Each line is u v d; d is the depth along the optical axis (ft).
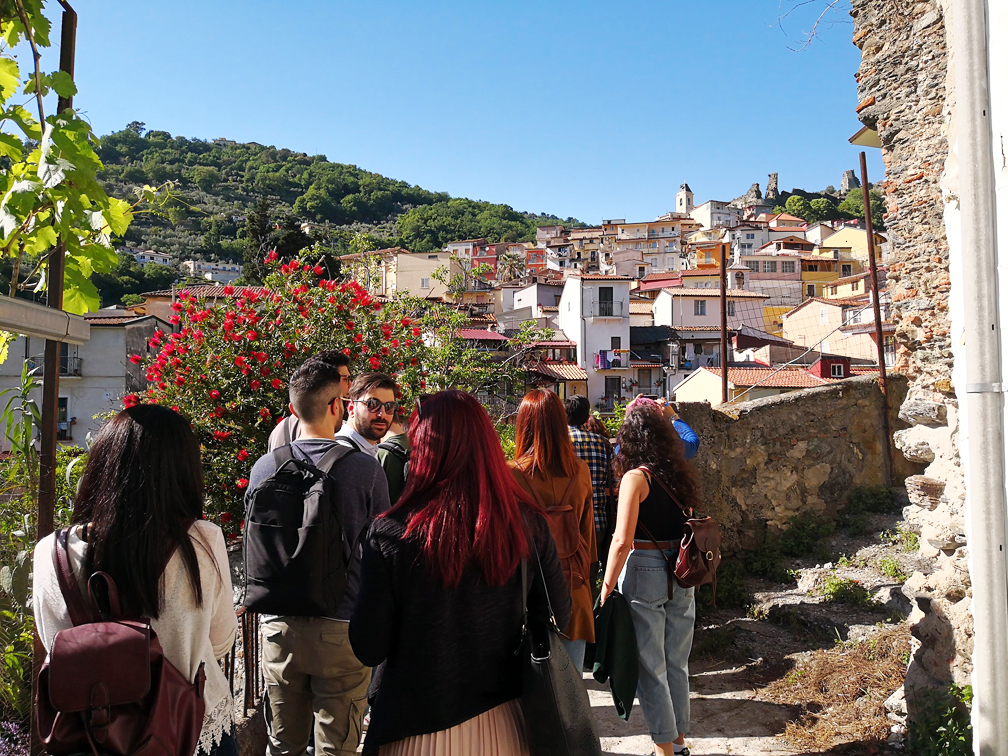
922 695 11.09
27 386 9.53
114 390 95.25
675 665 11.44
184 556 5.84
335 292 19.31
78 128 7.44
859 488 23.31
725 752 11.77
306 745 9.29
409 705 6.05
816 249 221.05
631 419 11.62
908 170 15.08
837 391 23.43
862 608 16.97
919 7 15.07
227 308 18.04
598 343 149.38
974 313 8.43
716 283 193.88
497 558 6.13
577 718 6.14
